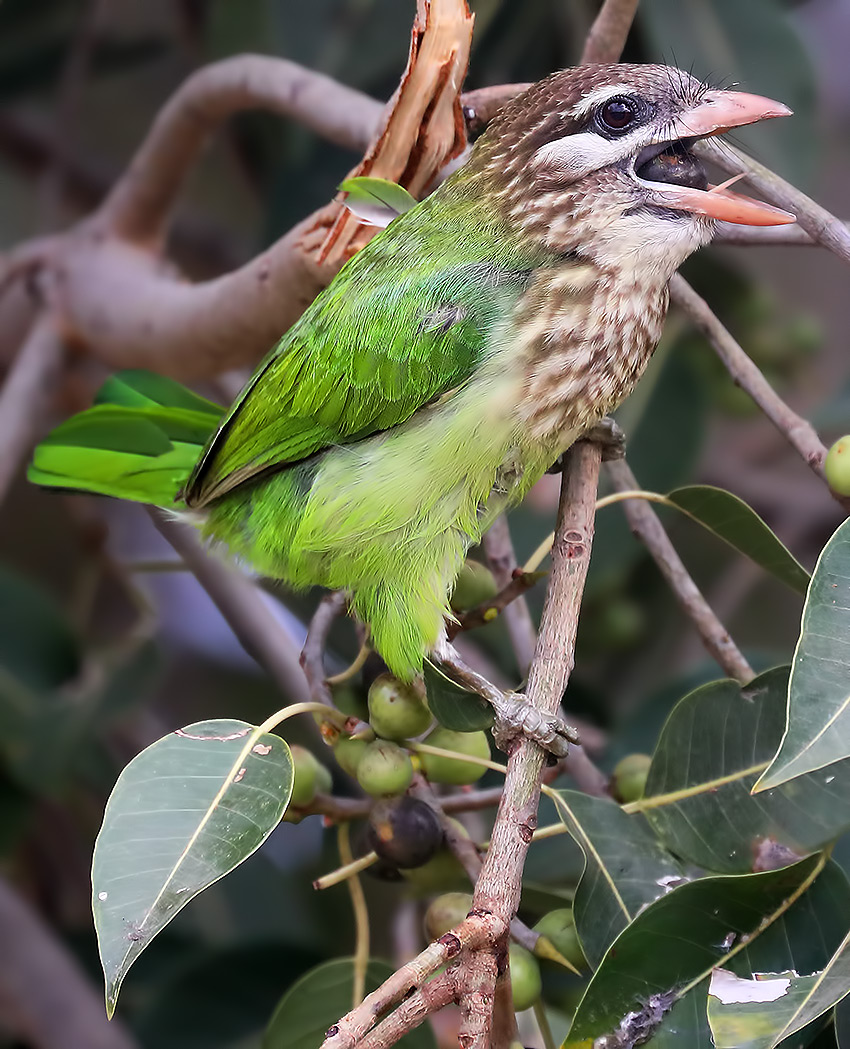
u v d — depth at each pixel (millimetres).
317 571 3418
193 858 3316
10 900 3514
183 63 3678
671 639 3566
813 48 3572
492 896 3312
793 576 3395
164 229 3574
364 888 3533
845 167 3676
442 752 3369
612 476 3418
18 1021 3500
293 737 3549
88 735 3514
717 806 3367
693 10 3512
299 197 3561
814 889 3336
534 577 3385
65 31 3602
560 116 3395
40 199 3674
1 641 3518
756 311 3568
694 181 3396
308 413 3414
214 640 3629
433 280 3400
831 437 3613
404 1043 3381
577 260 3395
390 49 3557
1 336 3645
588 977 3371
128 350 3551
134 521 3656
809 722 3297
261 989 3471
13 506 3631
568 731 3357
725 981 3322
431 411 3398
